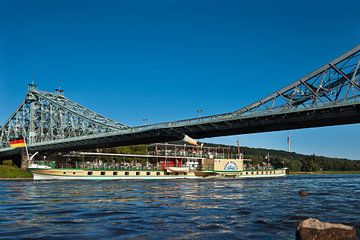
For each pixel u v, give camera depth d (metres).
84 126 147.75
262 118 87.62
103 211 36.38
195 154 146.00
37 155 161.00
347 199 50.22
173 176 127.62
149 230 27.20
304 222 23.56
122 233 26.12
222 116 93.06
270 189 70.31
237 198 50.59
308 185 89.19
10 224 29.12
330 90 80.31
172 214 34.72
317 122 84.44
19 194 55.47
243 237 25.12
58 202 44.16
